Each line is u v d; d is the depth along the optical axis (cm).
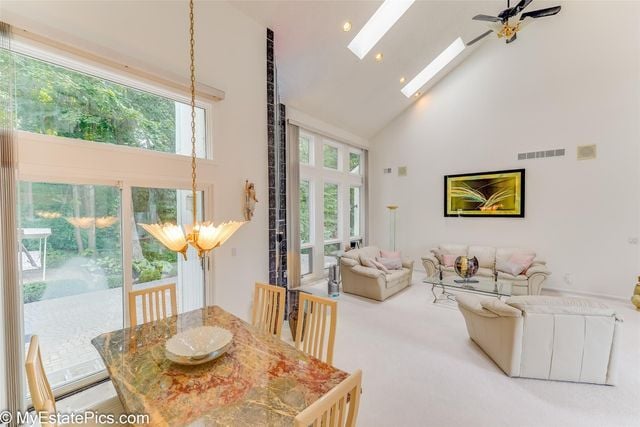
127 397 124
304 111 543
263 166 371
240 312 345
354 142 683
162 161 276
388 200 717
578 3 480
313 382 136
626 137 450
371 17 390
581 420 201
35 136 204
